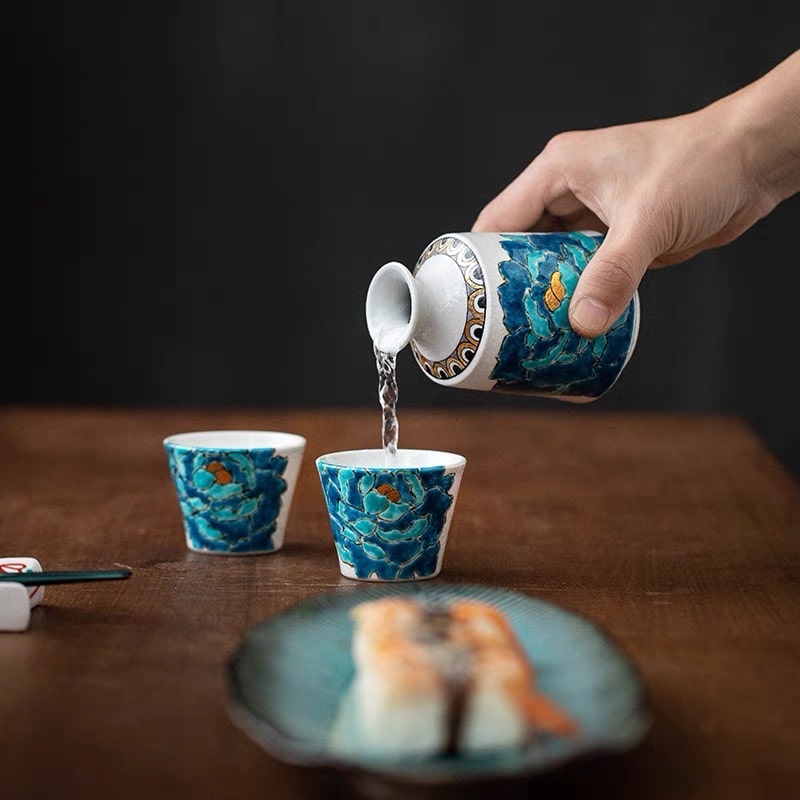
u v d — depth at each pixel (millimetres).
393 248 1948
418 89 1922
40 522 880
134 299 1940
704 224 856
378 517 762
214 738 585
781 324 1933
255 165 1928
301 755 543
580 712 569
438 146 1932
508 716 553
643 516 907
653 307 1946
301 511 922
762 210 893
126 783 556
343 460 805
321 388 1973
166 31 1895
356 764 540
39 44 1880
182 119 1911
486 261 783
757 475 1033
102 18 1885
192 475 808
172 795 550
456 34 1913
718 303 1937
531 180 905
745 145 856
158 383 1960
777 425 1947
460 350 788
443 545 778
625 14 1903
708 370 1949
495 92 1923
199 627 695
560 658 604
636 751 579
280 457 813
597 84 1916
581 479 1018
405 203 1939
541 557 814
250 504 810
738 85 1904
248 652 605
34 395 1943
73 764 568
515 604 650
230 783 557
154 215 1927
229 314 1952
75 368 1945
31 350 1936
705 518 902
